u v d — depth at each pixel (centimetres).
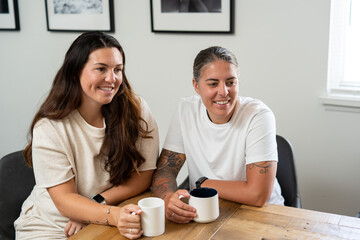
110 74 147
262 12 236
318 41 224
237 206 143
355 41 220
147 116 170
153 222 125
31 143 159
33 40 321
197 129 169
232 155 161
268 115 157
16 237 164
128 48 287
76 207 142
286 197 179
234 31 246
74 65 147
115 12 284
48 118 151
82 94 153
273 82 242
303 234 121
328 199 239
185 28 260
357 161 226
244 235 122
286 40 233
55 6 302
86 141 156
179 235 125
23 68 332
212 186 151
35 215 162
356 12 216
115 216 133
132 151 160
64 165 151
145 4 272
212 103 151
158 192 157
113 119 159
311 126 235
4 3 322
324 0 217
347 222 128
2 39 335
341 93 228
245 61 247
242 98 169
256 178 147
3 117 353
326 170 236
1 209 168
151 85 285
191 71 267
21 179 174
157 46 275
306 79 232
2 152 355
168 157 173
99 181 162
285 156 180
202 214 130
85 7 291
